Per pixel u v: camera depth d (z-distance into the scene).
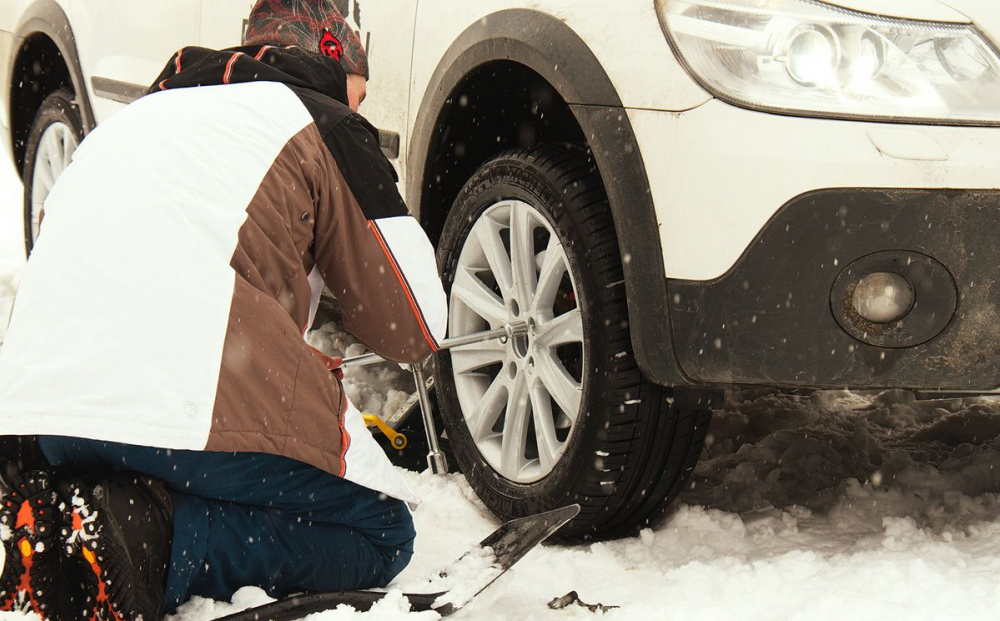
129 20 4.20
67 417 1.76
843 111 2.08
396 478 2.12
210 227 1.91
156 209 1.89
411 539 2.23
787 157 2.08
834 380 2.14
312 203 2.08
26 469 1.94
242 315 1.87
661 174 2.21
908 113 2.08
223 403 1.82
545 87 2.88
